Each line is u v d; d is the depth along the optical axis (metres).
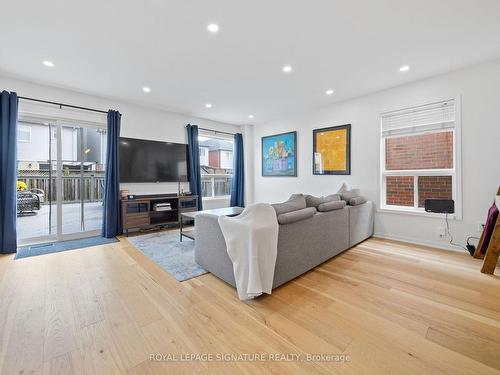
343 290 2.04
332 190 4.43
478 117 2.89
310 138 4.78
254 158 6.09
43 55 2.61
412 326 1.54
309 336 1.46
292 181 5.18
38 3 1.82
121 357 1.29
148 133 4.50
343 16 2.01
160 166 4.60
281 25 2.12
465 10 1.93
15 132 3.10
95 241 3.60
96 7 1.88
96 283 2.18
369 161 3.89
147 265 2.63
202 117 5.27
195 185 5.10
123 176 4.12
